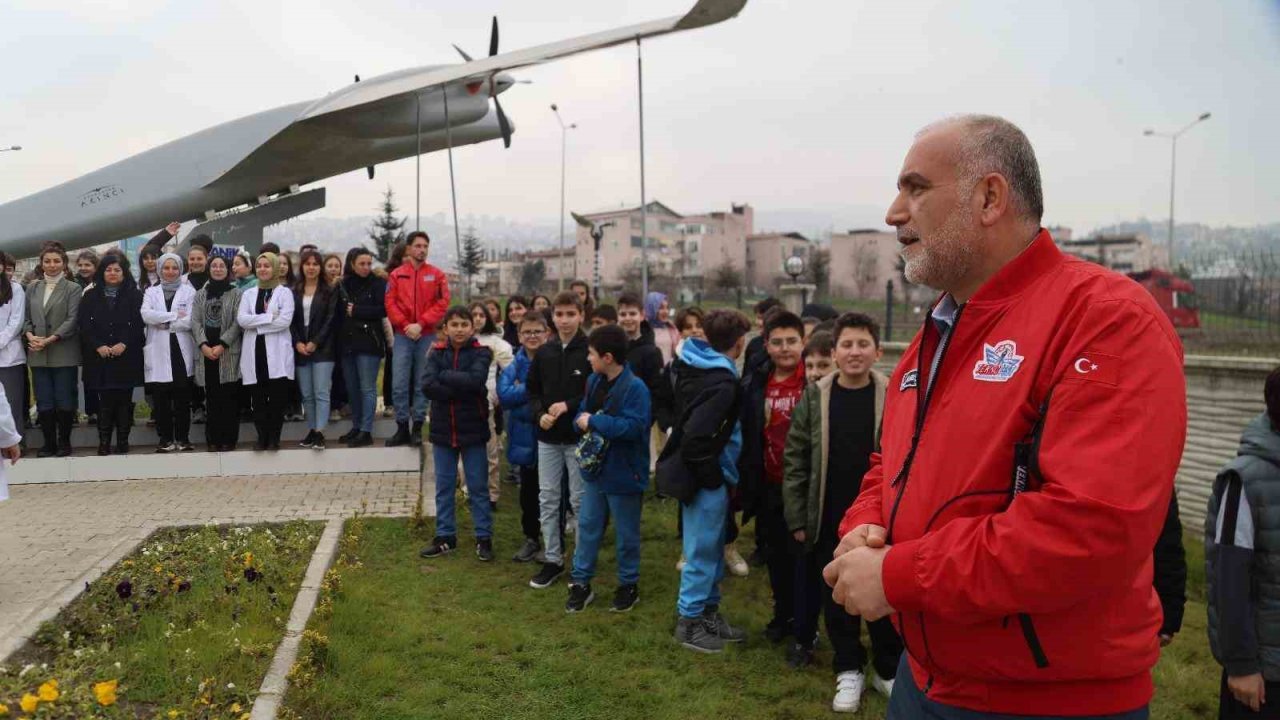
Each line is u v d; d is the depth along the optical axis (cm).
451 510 580
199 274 793
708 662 422
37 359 752
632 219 6644
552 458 530
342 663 390
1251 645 252
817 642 453
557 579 539
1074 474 141
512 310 871
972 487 162
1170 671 434
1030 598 142
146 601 431
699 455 418
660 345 801
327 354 789
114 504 670
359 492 722
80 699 323
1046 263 168
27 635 388
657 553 596
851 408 395
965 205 169
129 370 753
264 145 993
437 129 1043
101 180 1050
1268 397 261
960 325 174
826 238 7756
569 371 531
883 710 377
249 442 844
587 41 844
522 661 416
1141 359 146
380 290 811
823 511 397
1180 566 323
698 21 776
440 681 391
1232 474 260
